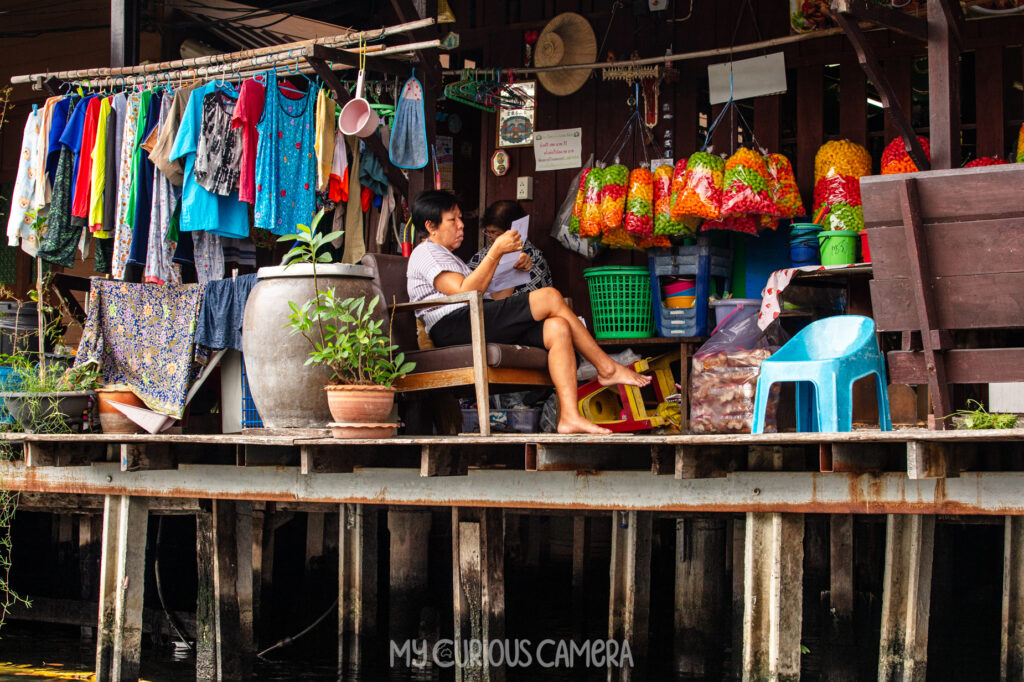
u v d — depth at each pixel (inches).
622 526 200.5
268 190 233.6
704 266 260.7
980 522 191.8
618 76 288.5
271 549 243.6
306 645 246.8
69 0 393.7
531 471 169.3
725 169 247.1
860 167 241.4
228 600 213.8
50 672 223.1
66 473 217.0
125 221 243.6
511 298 193.8
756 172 242.8
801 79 271.6
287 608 283.1
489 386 205.6
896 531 170.1
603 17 297.3
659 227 257.1
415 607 231.1
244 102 231.3
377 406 179.2
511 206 286.2
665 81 288.0
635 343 270.5
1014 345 204.7
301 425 192.4
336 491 186.5
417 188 248.8
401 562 231.0
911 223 153.0
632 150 293.4
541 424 260.4
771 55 273.0
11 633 264.4
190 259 251.4
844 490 147.8
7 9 403.5
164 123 240.2
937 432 132.0
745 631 155.4
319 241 194.2
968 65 265.0
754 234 256.7
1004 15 245.8
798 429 188.2
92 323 224.8
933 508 142.3
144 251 246.4
